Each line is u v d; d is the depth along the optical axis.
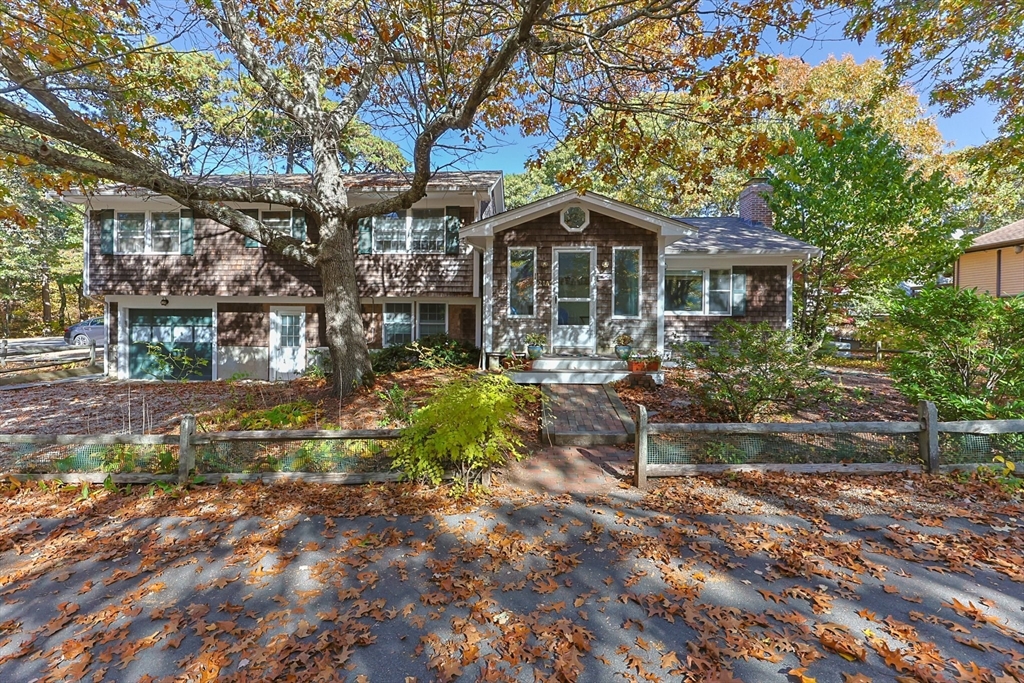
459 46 7.24
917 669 2.55
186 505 4.84
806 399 7.33
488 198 13.78
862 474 5.19
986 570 3.49
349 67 8.62
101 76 7.15
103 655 2.85
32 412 9.42
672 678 2.56
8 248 25.75
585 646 2.80
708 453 5.46
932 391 6.08
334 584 3.52
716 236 14.66
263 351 15.09
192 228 14.29
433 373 11.79
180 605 3.32
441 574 3.60
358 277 14.12
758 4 5.97
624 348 10.98
